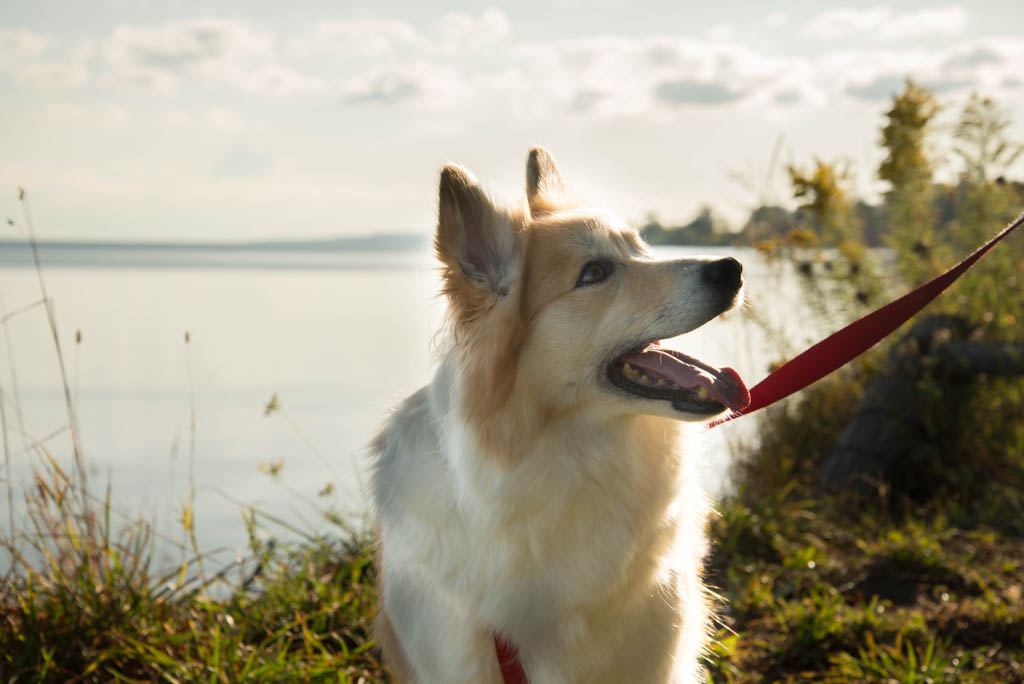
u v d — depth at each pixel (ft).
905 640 12.64
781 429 21.29
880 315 9.87
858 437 19.49
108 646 12.00
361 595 13.73
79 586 12.48
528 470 8.84
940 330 19.51
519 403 9.01
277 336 60.23
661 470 9.32
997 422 20.12
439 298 9.52
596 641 9.07
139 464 24.77
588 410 9.12
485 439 8.83
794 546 16.30
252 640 12.91
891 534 16.15
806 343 20.97
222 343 55.31
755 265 22.15
